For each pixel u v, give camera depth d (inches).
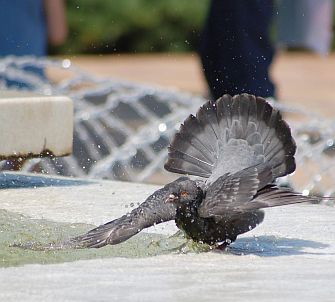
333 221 358.3
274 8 631.2
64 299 250.8
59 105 413.7
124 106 869.8
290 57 1654.8
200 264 291.1
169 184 290.0
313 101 1047.6
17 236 321.7
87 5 1640.0
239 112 303.4
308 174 575.2
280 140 298.0
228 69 625.3
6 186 414.0
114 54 1667.1
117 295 255.1
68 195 396.8
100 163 607.5
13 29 632.4
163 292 258.8
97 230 283.0
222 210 279.1
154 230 335.0
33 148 408.5
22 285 264.2
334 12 1631.4
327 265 293.1
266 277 277.1
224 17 623.5
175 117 608.7
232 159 297.9
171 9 1672.0
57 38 659.4
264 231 339.9
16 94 417.7
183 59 1606.8
